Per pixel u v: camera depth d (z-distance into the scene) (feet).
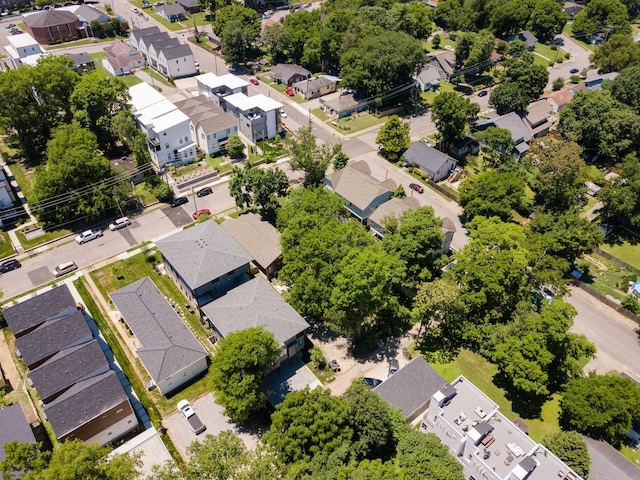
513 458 142.51
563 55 504.84
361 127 362.94
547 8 520.01
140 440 165.07
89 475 122.93
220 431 157.17
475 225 231.91
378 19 447.01
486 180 257.55
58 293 202.80
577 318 223.92
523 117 360.69
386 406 157.99
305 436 143.02
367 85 369.91
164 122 302.04
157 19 543.80
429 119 378.94
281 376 186.50
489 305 201.98
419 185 300.61
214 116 320.70
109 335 200.95
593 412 160.45
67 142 261.24
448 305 191.62
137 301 202.59
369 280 179.22
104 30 492.95
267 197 254.47
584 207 295.07
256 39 493.77
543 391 168.55
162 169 304.30
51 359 181.37
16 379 183.83
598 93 330.54
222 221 258.78
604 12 535.19
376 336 208.85
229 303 195.00
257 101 332.60
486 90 428.97
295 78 413.80
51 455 139.85
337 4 501.15
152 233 256.52
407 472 138.51
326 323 202.90
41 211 252.62
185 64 420.36
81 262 237.86
